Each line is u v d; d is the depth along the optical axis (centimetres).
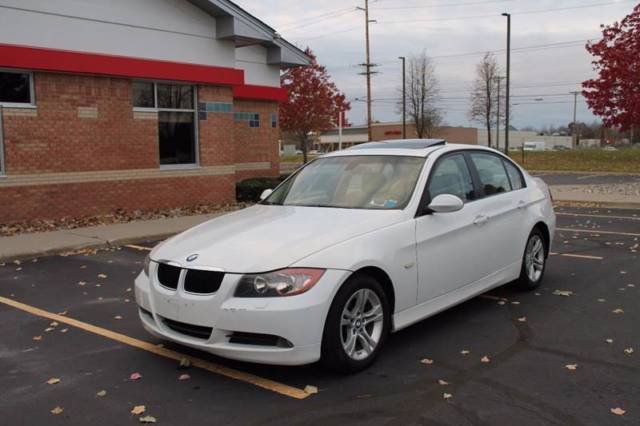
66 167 1224
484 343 506
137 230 1120
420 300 494
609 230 1145
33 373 454
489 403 391
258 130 2114
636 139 9619
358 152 594
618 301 635
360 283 435
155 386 425
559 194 1844
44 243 977
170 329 439
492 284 595
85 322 586
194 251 441
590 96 2138
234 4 1423
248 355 402
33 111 1167
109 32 1264
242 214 542
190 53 1418
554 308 610
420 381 427
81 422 372
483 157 626
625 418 368
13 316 609
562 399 396
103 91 1272
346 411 381
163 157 1414
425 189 518
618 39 2084
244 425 366
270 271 405
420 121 5028
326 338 416
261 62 2045
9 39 1116
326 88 3198
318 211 508
